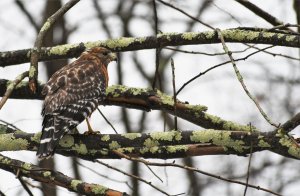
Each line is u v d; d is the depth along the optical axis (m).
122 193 10.98
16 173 11.27
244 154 10.88
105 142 10.82
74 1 12.17
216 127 12.27
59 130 10.91
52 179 11.15
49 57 12.88
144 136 10.70
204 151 11.22
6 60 12.86
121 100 12.61
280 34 11.93
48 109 11.27
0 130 11.86
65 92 11.67
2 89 12.65
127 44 12.70
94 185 11.04
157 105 12.45
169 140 10.60
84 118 11.60
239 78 10.14
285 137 10.16
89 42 12.91
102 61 12.79
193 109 12.27
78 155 11.43
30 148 11.04
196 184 19.88
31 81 11.59
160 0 12.91
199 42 12.30
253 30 12.10
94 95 12.04
